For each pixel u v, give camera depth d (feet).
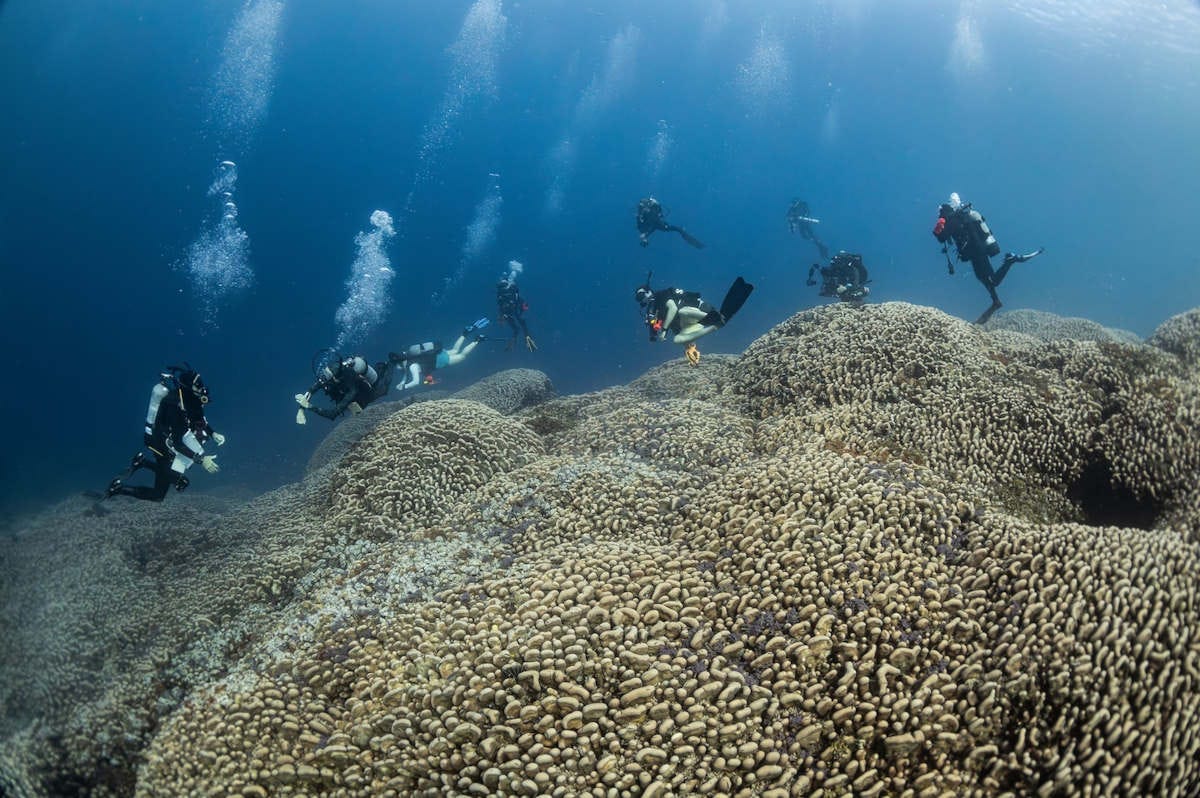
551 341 157.79
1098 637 10.99
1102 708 10.27
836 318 25.48
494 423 23.88
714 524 15.15
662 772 10.13
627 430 21.89
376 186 358.43
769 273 222.48
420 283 247.70
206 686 15.12
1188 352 24.71
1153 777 9.80
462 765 11.13
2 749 17.24
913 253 258.98
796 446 18.70
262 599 19.26
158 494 26.21
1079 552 12.50
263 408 131.75
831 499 14.85
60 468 119.65
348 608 15.57
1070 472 18.35
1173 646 10.87
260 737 13.06
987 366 21.53
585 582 13.39
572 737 10.77
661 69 358.02
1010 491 17.75
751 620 12.42
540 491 18.66
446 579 15.71
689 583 13.19
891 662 11.54
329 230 312.71
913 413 19.93
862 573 12.96
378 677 13.16
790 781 10.27
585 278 234.38
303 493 28.43
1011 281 195.62
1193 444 17.10
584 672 11.55
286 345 217.36
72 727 17.24
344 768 12.25
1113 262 277.44
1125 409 18.57
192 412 25.32
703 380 30.14
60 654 20.52
